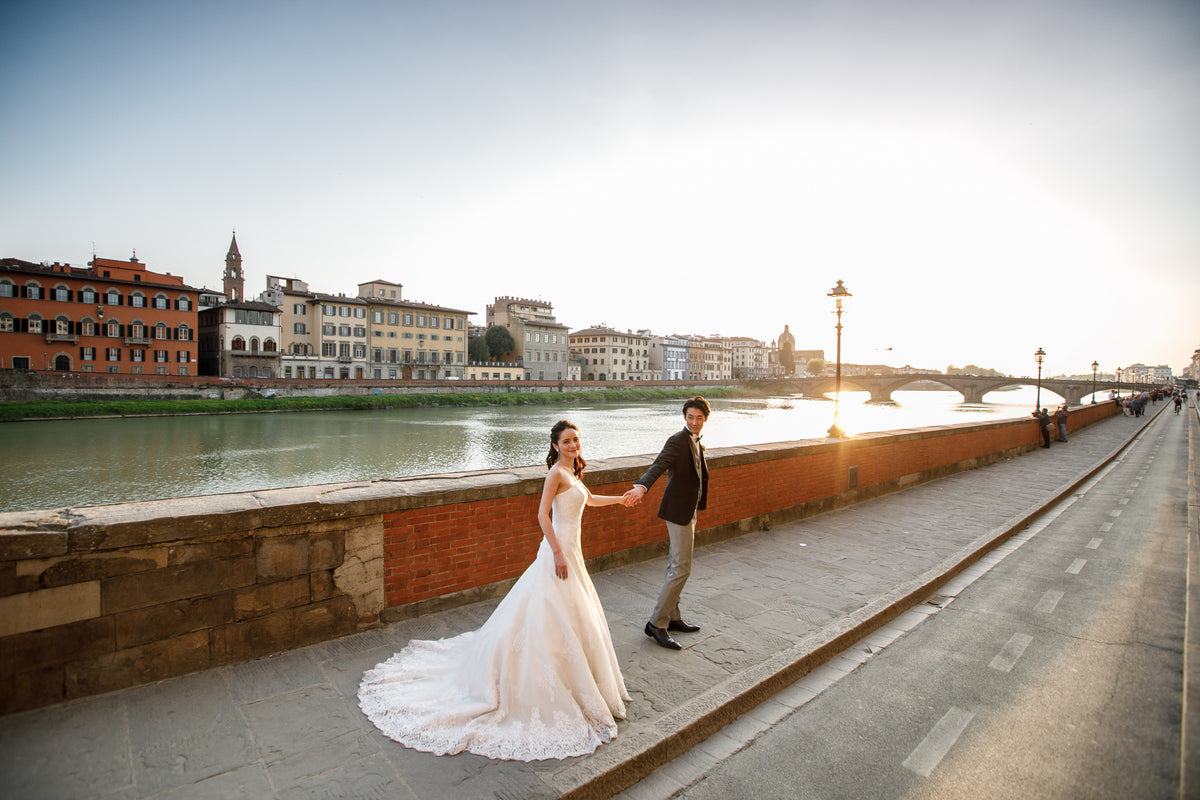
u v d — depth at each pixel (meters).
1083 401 107.06
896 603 6.03
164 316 66.62
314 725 3.53
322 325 82.06
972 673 4.81
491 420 60.47
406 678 3.97
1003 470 15.90
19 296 58.25
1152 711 4.23
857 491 10.98
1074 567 7.71
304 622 4.46
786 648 4.89
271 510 4.23
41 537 3.47
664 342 139.00
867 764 3.62
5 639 3.41
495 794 3.04
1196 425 35.50
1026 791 3.36
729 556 7.46
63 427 46.72
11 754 3.14
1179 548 8.65
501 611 3.82
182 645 3.97
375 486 5.14
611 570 6.70
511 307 116.38
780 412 75.69
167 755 3.21
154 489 26.69
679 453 4.81
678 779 3.46
